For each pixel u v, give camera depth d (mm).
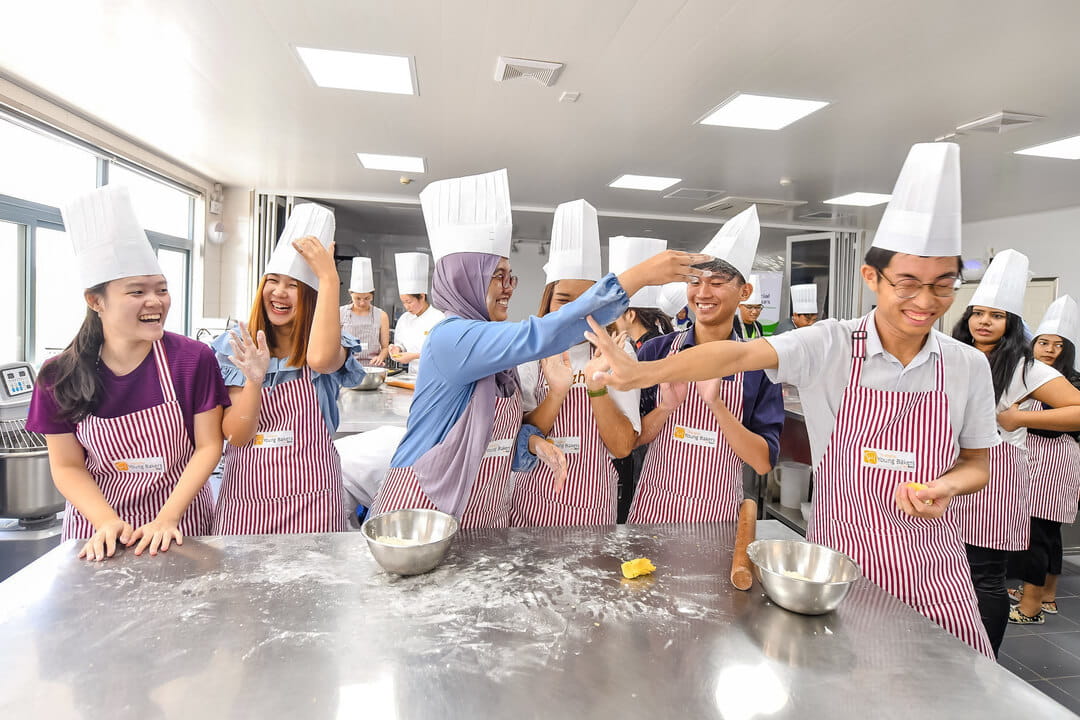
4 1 2682
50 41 3055
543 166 5363
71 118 4047
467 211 1378
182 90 3695
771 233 8641
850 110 3777
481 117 4094
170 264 5973
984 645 1246
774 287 7617
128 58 3244
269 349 1631
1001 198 6215
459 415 1376
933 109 3734
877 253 1180
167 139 4762
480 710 750
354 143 4777
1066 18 2611
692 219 7688
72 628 918
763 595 1085
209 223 6320
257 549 1234
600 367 1530
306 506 1662
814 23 2715
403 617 970
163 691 773
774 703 779
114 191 1259
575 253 1746
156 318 1319
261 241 6617
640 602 1046
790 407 3637
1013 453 2244
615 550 1279
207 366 1484
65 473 1387
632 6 2605
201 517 1579
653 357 1818
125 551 1216
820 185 5824
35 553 2621
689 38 2885
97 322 1341
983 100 3572
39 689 772
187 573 1117
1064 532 3729
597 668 845
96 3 2691
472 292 1389
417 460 1394
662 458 1803
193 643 882
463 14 2705
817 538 1379
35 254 3836
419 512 1314
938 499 1174
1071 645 2670
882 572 1273
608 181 5883
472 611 997
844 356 1289
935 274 1104
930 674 854
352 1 2621
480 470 1454
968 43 2865
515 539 1323
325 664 836
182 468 1493
